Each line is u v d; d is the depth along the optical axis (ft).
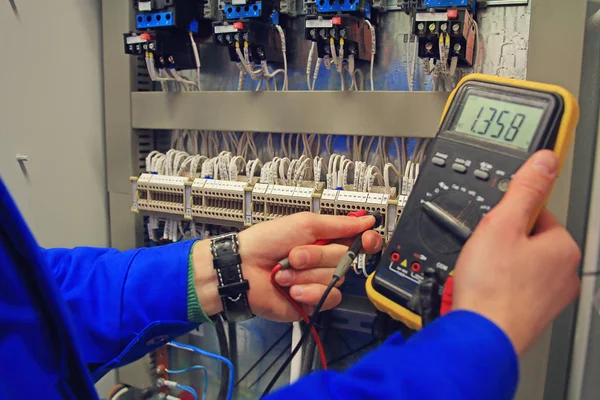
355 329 2.99
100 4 3.31
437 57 2.58
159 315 2.24
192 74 3.47
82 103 3.24
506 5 2.61
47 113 3.02
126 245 3.43
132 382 3.57
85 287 2.27
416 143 2.85
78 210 3.27
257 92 2.96
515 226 1.38
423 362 1.18
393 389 1.11
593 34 2.22
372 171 2.84
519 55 2.62
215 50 3.38
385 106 2.67
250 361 3.47
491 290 1.32
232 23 2.85
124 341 2.25
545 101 1.69
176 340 3.61
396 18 2.88
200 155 3.39
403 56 2.89
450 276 1.57
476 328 1.24
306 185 2.97
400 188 2.90
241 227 3.05
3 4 2.73
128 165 3.34
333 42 2.67
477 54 2.68
